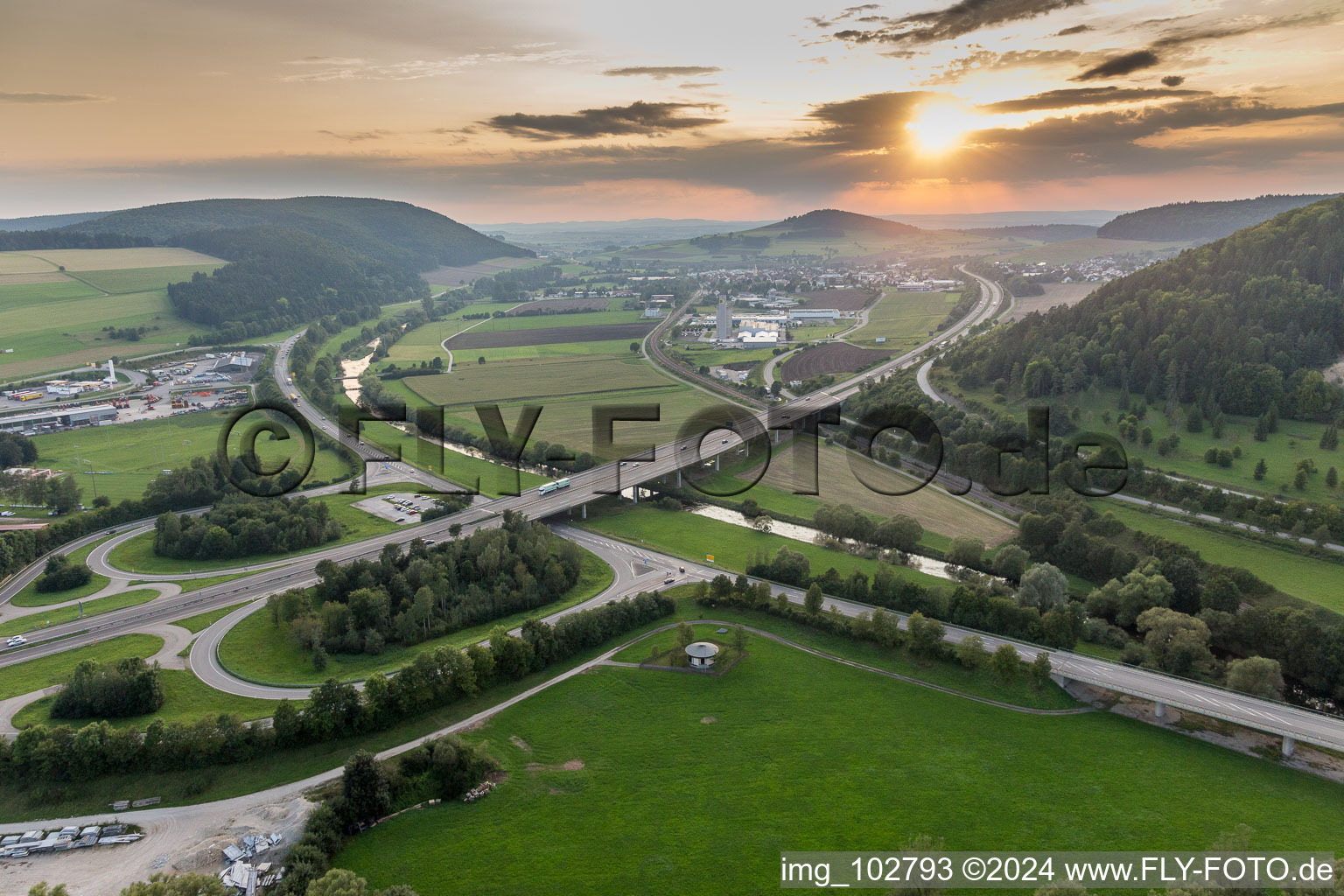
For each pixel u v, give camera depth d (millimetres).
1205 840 134875
